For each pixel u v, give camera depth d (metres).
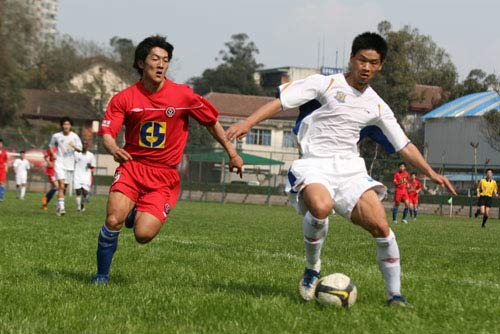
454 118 99.62
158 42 11.50
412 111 120.00
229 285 12.19
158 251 17.42
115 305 9.97
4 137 74.94
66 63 142.75
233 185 71.06
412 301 10.86
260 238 23.38
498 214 63.19
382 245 10.34
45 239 19.52
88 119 132.50
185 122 12.00
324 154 10.69
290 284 12.48
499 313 10.25
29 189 73.50
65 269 13.73
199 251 17.92
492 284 13.90
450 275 15.09
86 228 24.39
